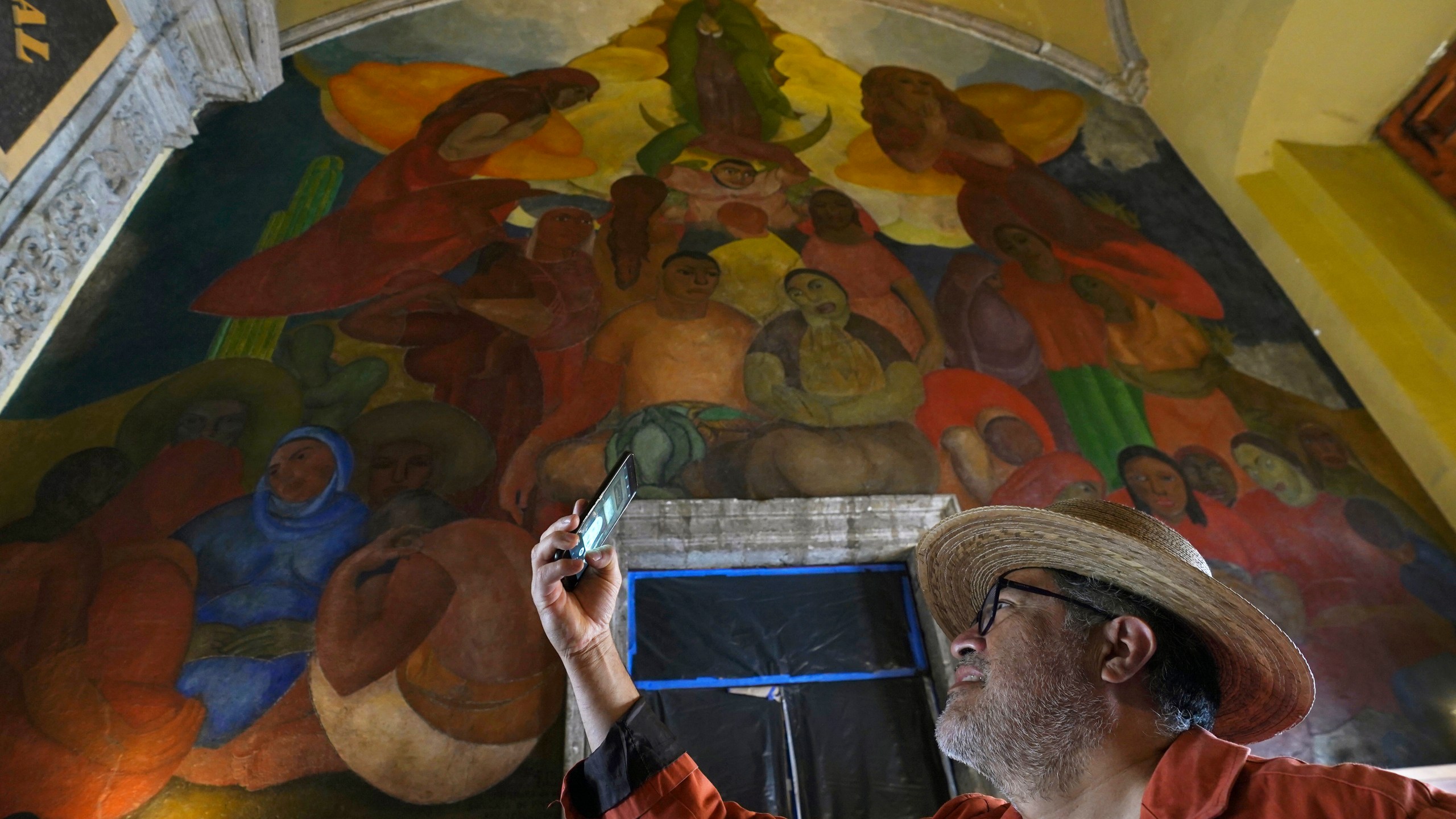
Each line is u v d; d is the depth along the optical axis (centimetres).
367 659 344
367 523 379
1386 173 736
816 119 668
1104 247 645
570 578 158
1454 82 708
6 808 287
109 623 332
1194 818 95
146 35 497
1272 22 709
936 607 161
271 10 555
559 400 442
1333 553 497
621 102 636
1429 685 451
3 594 330
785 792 360
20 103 405
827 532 421
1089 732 114
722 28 721
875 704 392
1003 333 545
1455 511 533
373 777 320
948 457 469
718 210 568
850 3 780
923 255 580
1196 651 118
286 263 473
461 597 367
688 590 409
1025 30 797
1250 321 632
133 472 376
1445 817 80
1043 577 129
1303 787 91
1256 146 735
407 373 435
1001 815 138
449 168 552
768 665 392
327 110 571
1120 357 563
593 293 495
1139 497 486
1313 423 570
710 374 470
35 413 386
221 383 413
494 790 327
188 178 505
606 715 150
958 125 707
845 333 511
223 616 343
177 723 316
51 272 416
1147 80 799
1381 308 630
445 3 669
